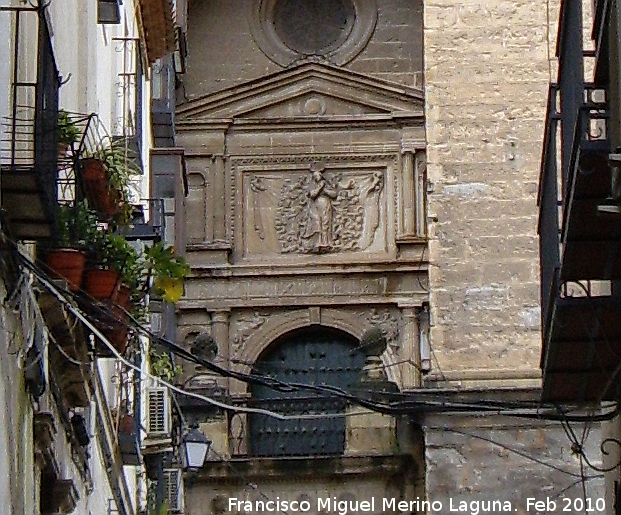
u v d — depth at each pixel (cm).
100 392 2714
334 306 5384
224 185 5503
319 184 5481
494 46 4612
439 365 4406
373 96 5534
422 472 4778
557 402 2359
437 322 4444
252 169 5512
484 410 2384
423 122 5491
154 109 4788
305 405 5262
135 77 3541
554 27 4622
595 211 1977
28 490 1912
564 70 2111
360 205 5469
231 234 5469
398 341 5347
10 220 1767
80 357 2186
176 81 5541
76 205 2081
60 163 1998
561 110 2159
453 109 4578
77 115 2205
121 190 2359
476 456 4284
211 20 5684
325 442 5278
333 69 5553
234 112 5528
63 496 2173
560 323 2159
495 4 4634
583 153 1892
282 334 5384
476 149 4553
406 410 2395
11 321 1734
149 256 2420
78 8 2575
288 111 5547
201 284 5406
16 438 1794
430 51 4622
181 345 5356
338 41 5669
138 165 3231
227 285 5409
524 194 4516
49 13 2052
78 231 2072
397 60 5647
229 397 4788
